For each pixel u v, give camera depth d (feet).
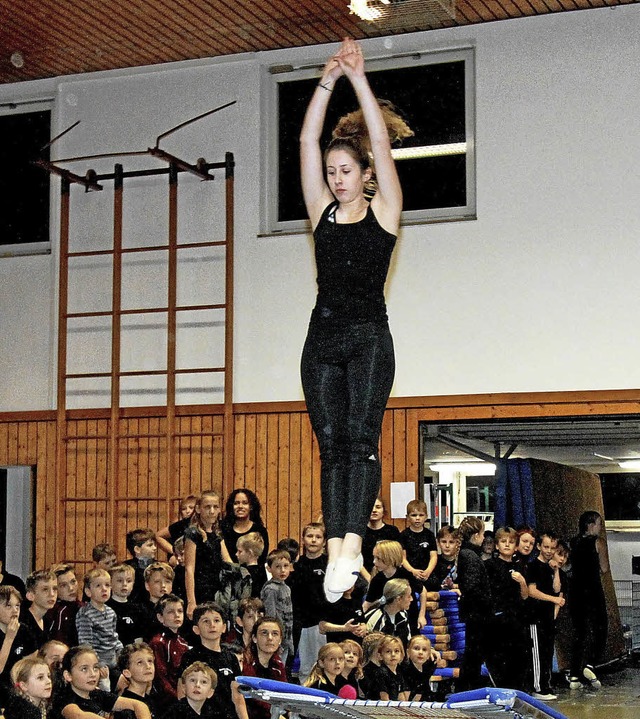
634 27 33.30
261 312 36.19
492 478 46.96
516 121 34.12
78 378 37.40
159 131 37.58
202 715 21.71
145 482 36.45
